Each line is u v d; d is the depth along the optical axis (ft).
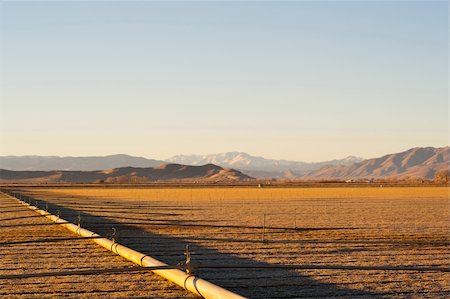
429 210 153.48
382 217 127.75
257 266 56.54
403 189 367.04
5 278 49.19
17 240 80.69
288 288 47.60
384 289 47.50
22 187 435.12
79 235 85.97
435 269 55.93
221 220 119.14
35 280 50.14
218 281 50.21
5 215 127.03
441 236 88.22
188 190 343.46
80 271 50.83
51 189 373.61
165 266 50.60
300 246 74.38
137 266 57.36
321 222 113.60
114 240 69.21
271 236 87.56
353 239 83.76
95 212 144.87
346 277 52.24
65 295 44.60
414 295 45.52
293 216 130.72
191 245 75.77
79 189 371.15
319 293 45.93
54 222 107.86
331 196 252.21
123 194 276.41
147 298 43.75
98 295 44.65
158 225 106.32
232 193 290.35
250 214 137.69
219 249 71.67
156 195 263.08
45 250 69.15
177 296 44.39
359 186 469.98
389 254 67.72
